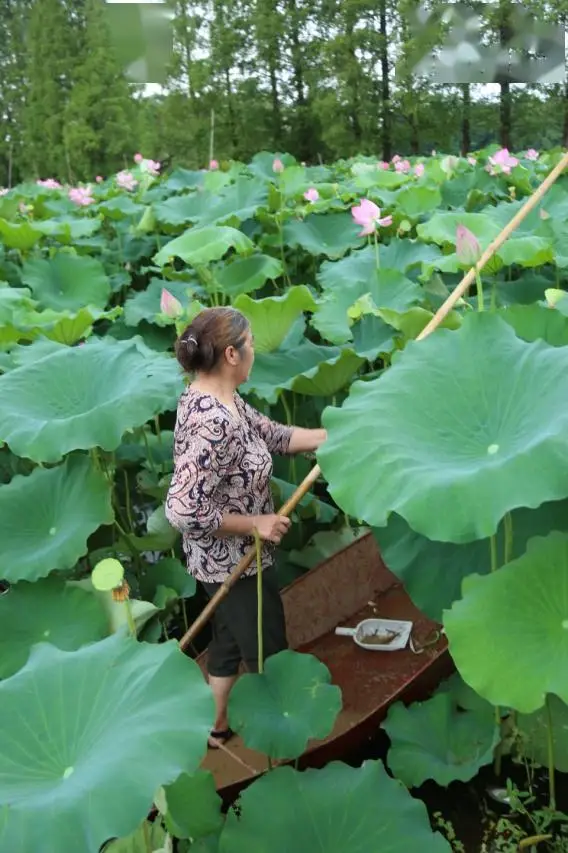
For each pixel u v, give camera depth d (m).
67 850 1.43
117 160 24.77
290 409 4.23
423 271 4.06
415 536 2.41
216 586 2.55
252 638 2.54
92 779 1.56
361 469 1.95
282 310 3.47
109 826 1.47
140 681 1.80
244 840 1.86
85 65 24.44
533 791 2.33
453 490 1.79
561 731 2.28
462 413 2.10
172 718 1.68
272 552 2.61
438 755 2.32
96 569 1.92
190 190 8.83
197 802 1.98
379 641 3.02
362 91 22.70
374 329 3.67
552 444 1.79
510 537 2.17
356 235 5.89
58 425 2.75
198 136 25.78
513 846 2.15
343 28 24.17
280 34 24.64
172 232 6.95
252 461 2.47
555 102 21.39
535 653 1.84
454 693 2.51
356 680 2.84
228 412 2.40
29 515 3.01
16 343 4.16
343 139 23.36
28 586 2.87
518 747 2.29
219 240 4.63
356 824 1.87
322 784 1.96
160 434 4.03
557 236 4.22
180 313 3.47
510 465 1.81
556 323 2.82
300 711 2.19
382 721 2.50
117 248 7.48
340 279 4.60
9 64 32.06
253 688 2.24
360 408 2.12
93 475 2.99
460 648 1.87
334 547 3.47
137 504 4.36
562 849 2.11
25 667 1.96
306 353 3.66
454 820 2.30
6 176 31.36
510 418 2.04
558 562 1.93
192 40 25.47
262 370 3.54
